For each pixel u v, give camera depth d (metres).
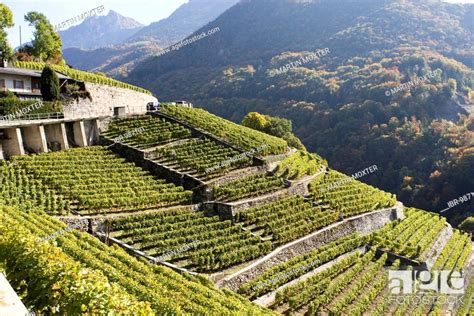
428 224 57.53
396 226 54.25
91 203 36.56
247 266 34.31
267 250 37.09
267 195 46.50
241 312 23.17
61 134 47.25
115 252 27.23
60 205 35.09
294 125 119.56
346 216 49.66
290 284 34.81
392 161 99.75
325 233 43.91
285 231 39.94
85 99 53.72
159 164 46.69
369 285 38.53
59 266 15.31
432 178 90.69
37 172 38.88
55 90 49.56
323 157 107.81
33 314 12.66
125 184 41.59
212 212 41.38
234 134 58.25
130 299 15.06
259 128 84.88
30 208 32.88
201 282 29.12
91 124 51.66
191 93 149.38
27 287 15.04
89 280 14.47
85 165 43.25
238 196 44.75
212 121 61.72
